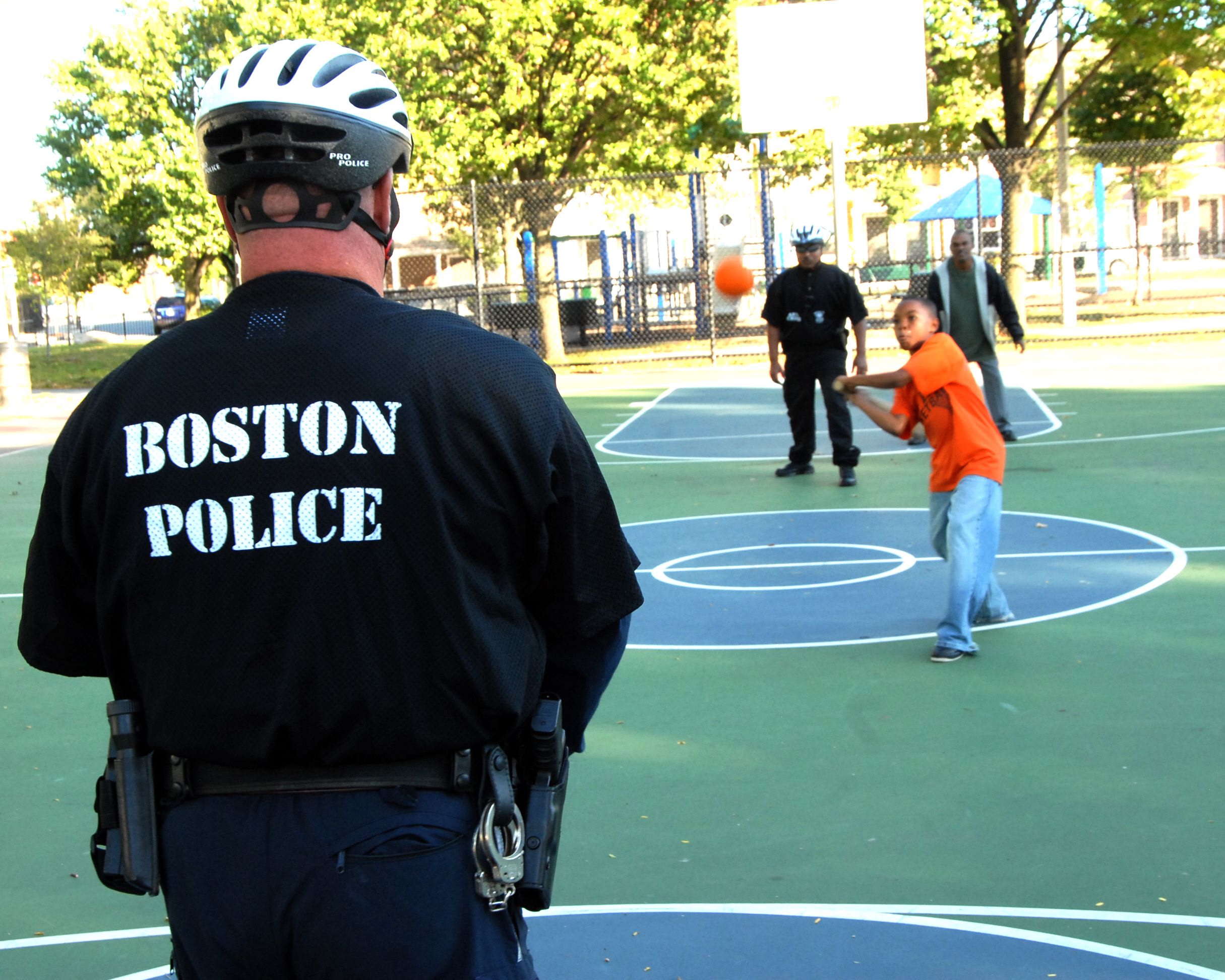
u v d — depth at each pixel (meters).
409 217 36.09
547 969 3.37
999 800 4.38
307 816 1.71
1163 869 3.79
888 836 4.12
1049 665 5.88
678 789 4.63
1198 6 22.22
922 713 5.34
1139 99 29.31
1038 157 24.66
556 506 1.82
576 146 24.55
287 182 1.84
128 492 1.77
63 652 1.97
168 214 24.33
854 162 21.89
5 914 3.89
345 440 1.72
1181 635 6.23
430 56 22.64
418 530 1.71
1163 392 16.05
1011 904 3.62
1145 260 32.59
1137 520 9.00
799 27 19.28
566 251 38.84
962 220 32.59
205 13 24.33
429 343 1.78
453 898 1.72
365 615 1.70
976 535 6.01
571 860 4.06
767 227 24.67
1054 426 13.71
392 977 1.69
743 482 11.55
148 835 1.79
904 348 6.27
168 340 1.84
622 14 22.30
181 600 1.74
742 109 19.58
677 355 24.09
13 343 21.36
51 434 18.45
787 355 11.27
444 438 1.73
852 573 7.93
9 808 4.80
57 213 36.06
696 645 6.57
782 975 3.29
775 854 4.03
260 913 1.70
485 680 1.74
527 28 21.84
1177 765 4.61
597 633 1.91
